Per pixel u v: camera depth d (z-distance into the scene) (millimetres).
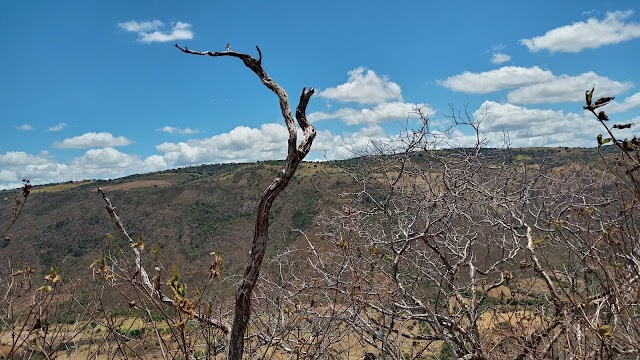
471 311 3814
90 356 2270
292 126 2320
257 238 2324
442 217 4410
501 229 4551
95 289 2441
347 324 3799
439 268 4523
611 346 2359
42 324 2387
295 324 3424
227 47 2480
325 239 4418
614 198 2828
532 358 3213
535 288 3725
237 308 2330
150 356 2209
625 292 2402
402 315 4062
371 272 4199
